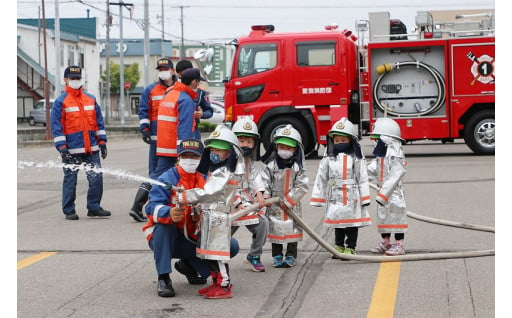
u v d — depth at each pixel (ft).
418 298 21.26
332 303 21.06
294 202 25.13
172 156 33.78
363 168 26.27
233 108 62.39
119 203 41.37
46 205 41.04
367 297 21.54
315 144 62.54
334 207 26.27
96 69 224.33
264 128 62.28
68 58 206.18
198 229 21.81
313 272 24.84
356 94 62.18
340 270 24.99
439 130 60.80
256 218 24.53
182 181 22.06
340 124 26.12
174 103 33.50
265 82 61.57
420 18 61.31
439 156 63.26
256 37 61.72
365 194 26.14
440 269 24.58
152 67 283.79
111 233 32.42
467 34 61.46
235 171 22.61
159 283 22.24
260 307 20.89
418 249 27.81
